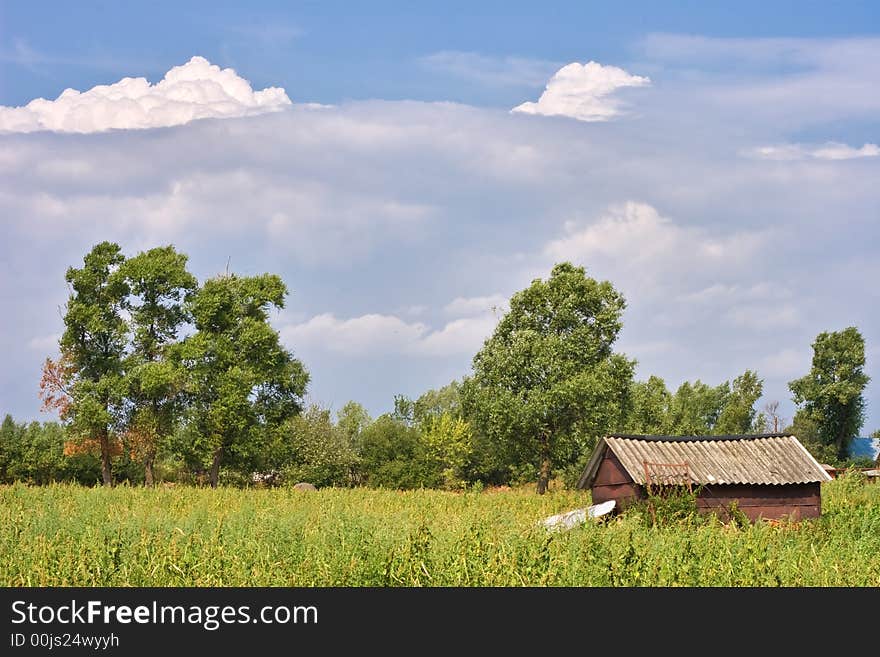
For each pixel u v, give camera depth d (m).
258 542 24.00
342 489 53.16
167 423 70.94
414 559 22.00
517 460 74.38
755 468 36.66
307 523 28.19
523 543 23.56
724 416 123.38
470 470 98.56
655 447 37.56
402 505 44.12
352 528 25.02
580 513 35.53
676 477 35.91
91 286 70.81
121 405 70.50
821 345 116.44
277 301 73.56
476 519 30.67
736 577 22.42
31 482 53.69
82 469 87.50
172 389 70.88
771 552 24.33
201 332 71.06
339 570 21.61
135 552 22.84
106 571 21.59
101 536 24.27
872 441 129.50
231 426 70.81
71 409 69.62
